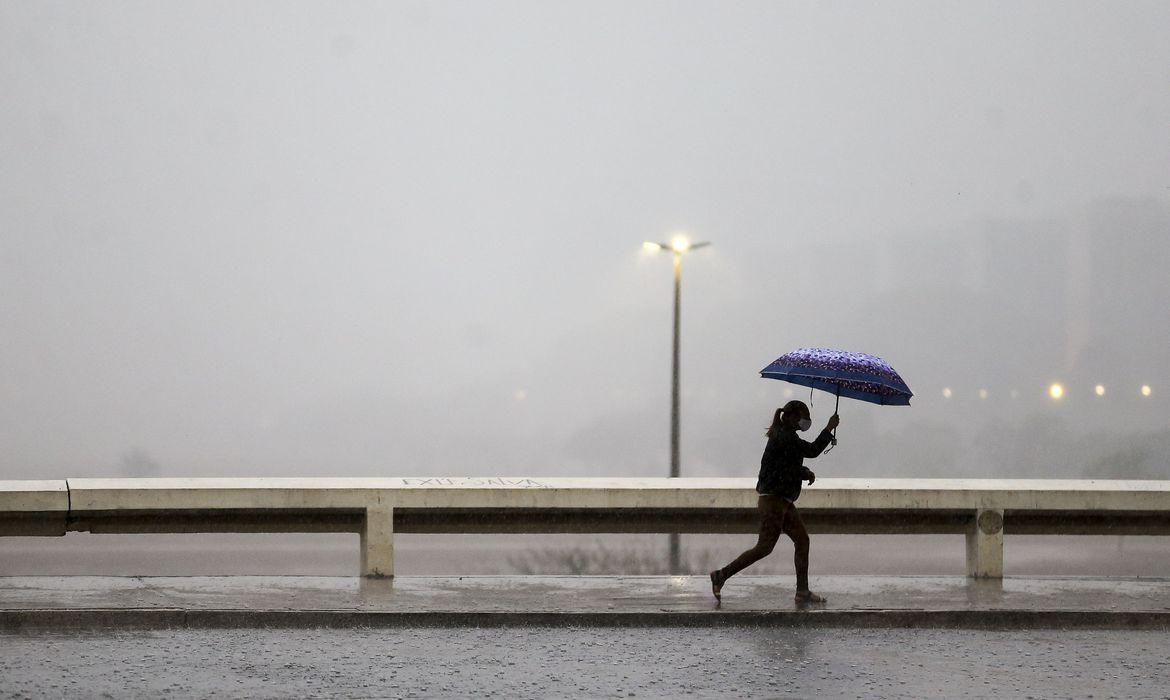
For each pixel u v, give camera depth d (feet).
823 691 38.06
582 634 46.78
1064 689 38.81
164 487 56.75
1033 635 48.21
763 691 37.93
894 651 44.55
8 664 40.16
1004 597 54.03
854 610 49.67
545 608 49.37
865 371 49.44
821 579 59.16
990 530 60.49
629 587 55.57
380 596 51.85
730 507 59.82
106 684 37.63
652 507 59.47
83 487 56.44
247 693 36.81
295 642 44.60
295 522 59.21
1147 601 53.42
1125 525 63.82
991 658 43.57
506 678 39.24
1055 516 63.21
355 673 39.68
